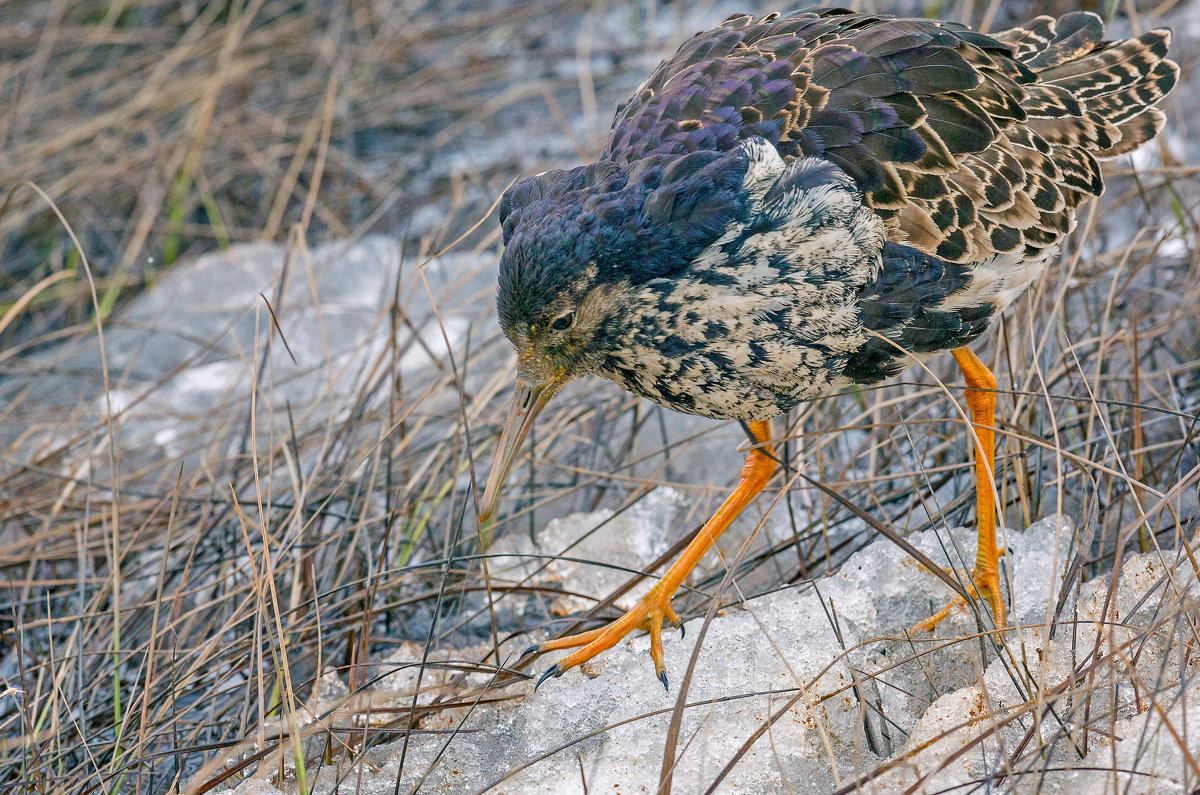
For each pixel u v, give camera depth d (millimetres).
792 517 7746
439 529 9000
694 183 5820
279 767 6062
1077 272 9266
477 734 6504
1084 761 5496
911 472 8117
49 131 13672
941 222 6184
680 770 5941
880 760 6043
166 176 12828
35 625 7582
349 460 8992
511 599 8164
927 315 6266
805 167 5957
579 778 6012
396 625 8250
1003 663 6051
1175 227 9117
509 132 14250
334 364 10977
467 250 12297
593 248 5898
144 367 11383
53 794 6320
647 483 8773
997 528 7570
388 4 15750
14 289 12430
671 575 6891
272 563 7383
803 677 6301
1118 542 6016
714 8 15406
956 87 6473
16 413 10555
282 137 14008
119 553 8023
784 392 6242
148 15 15648
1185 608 5645
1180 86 11977
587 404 9594
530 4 16312
